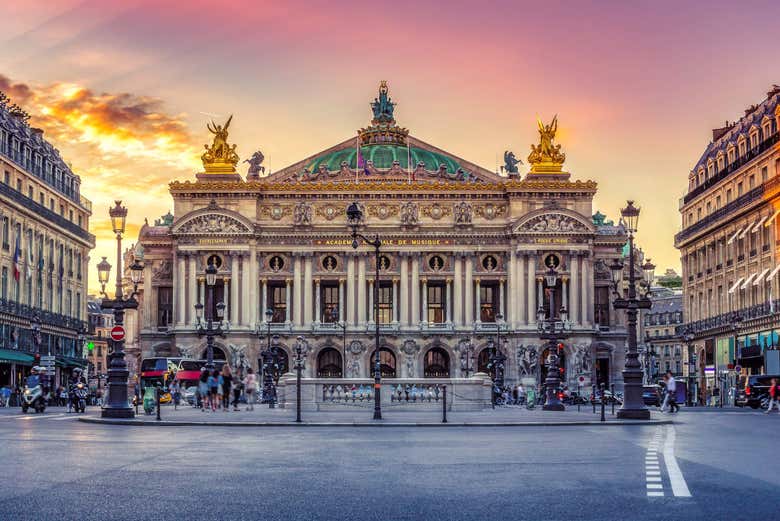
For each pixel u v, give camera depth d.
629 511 19.42
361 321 134.50
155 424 49.34
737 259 106.38
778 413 68.88
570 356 132.00
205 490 22.45
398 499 21.16
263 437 40.12
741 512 19.25
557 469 26.86
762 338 97.88
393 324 134.50
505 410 76.62
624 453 31.91
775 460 29.28
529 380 122.62
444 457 30.58
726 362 109.81
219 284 135.38
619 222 153.75
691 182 126.69
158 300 140.38
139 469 26.48
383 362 136.62
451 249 135.50
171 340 135.75
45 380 88.44
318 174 149.62
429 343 134.00
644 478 24.67
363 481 24.23
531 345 132.38
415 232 135.12
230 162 138.88
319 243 135.38
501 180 159.62
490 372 128.38
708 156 120.69
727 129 119.38
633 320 56.91
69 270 126.00
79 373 123.69
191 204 135.62
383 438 39.78
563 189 135.50
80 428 45.22
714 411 75.38
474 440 38.44
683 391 100.44
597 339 140.12
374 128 166.88
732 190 108.62
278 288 139.00
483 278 135.62
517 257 133.88
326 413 64.62
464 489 22.72
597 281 141.38
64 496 21.16
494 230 135.38
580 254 133.75
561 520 18.47
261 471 26.36
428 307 138.62
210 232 133.25
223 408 71.88
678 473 25.66
